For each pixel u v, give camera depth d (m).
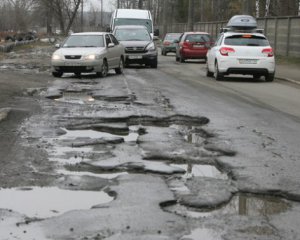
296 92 15.12
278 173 6.38
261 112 11.09
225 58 17.78
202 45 29.14
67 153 7.20
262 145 7.90
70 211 5.00
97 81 17.02
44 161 6.77
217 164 6.84
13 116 9.81
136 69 23.38
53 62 18.22
